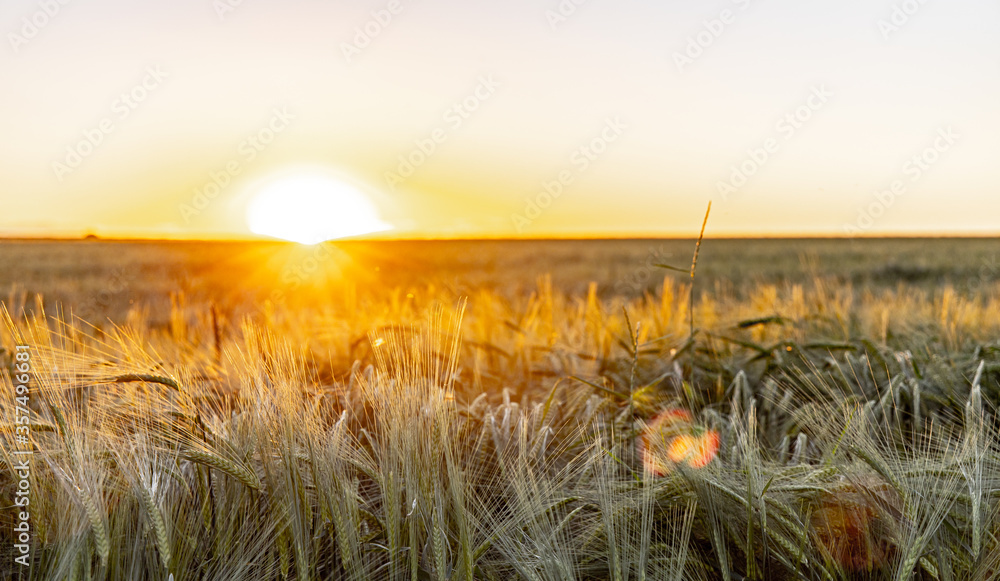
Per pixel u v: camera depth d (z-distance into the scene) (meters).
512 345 4.63
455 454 2.29
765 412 3.43
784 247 56.34
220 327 4.62
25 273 26.56
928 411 3.23
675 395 3.57
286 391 2.18
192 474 2.27
